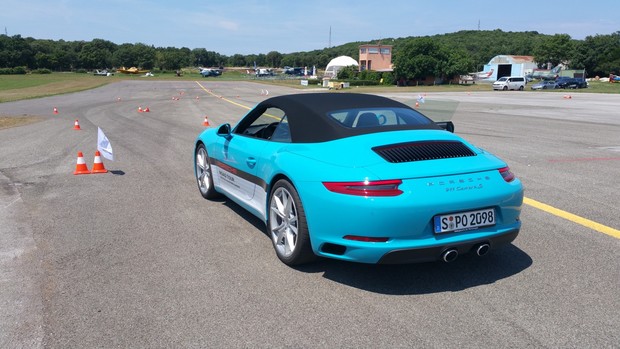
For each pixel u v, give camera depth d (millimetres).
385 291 3592
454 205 3371
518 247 4477
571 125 15773
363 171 3422
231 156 5266
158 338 2977
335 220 3455
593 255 4250
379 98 4891
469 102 31484
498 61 98188
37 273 3984
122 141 12242
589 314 3199
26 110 24141
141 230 5102
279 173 4066
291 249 4043
